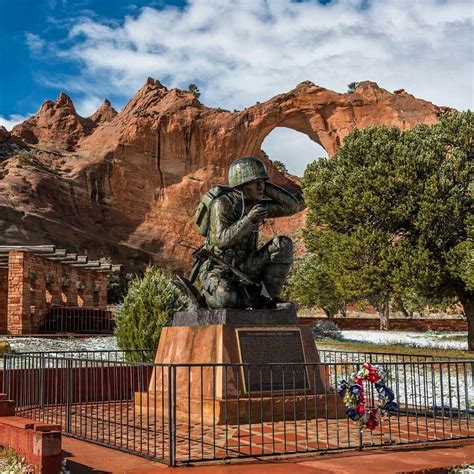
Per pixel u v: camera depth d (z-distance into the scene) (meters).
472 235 31.00
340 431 9.51
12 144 98.06
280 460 7.56
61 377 13.20
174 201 96.12
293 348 10.84
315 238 35.59
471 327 31.75
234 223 11.02
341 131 105.31
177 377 10.71
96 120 116.75
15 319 28.25
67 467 7.22
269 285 11.54
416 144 34.31
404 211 31.91
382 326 44.47
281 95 106.75
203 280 11.38
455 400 15.04
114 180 94.31
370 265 31.72
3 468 6.78
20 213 79.25
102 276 40.97
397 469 7.09
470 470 7.22
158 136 98.12
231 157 100.75
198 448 8.20
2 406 8.74
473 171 32.56
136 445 8.46
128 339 17.23
